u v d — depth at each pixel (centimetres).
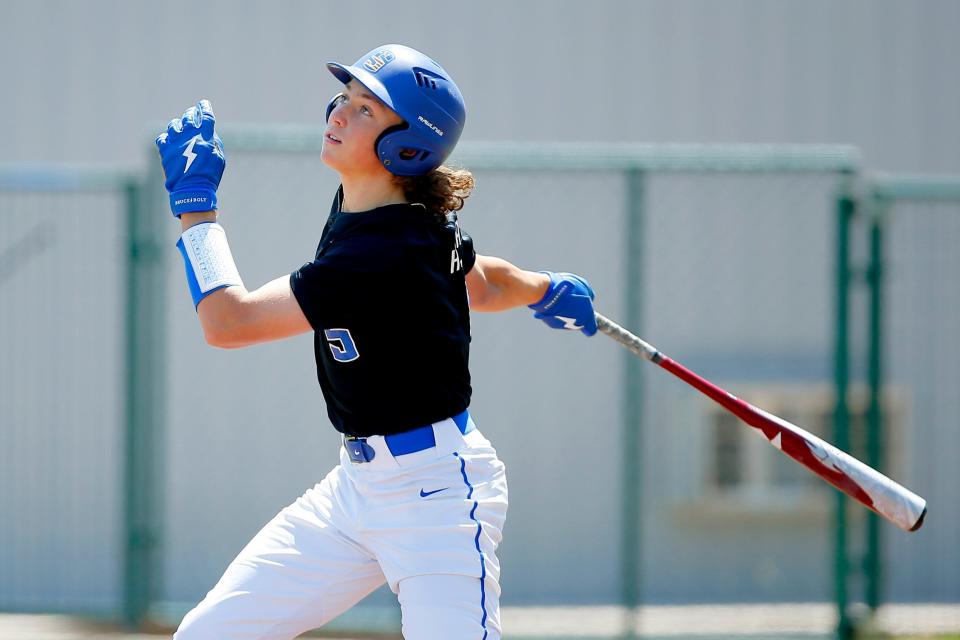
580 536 2488
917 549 2583
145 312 2191
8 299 2522
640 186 2188
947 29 2719
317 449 2434
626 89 2659
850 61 2706
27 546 2520
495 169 2166
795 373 2588
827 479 1273
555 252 2494
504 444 2481
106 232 2505
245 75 2614
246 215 2377
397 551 1148
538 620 2311
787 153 2184
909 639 2178
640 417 2208
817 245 2580
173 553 2438
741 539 2609
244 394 2439
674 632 2230
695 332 2586
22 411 2517
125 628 2181
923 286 2558
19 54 2616
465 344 1181
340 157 1142
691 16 2664
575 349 2489
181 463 2438
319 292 1088
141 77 2619
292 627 1199
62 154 2625
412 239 1120
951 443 2569
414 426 1145
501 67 2641
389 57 1138
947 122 2731
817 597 2572
